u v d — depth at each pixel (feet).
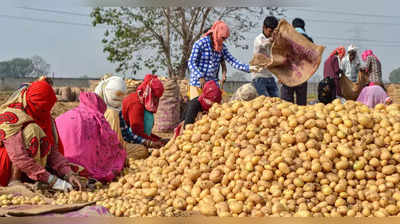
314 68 22.47
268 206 12.25
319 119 14.47
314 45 22.47
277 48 22.85
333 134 14.02
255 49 24.99
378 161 13.25
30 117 14.85
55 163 15.64
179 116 37.45
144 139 21.03
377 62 31.30
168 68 81.05
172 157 15.52
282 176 13.12
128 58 77.41
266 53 24.76
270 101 16.10
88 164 17.02
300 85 24.98
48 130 15.62
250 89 19.99
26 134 14.58
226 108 16.31
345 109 15.48
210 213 12.30
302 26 25.55
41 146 15.05
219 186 13.52
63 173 15.52
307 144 13.62
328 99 30.66
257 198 12.30
